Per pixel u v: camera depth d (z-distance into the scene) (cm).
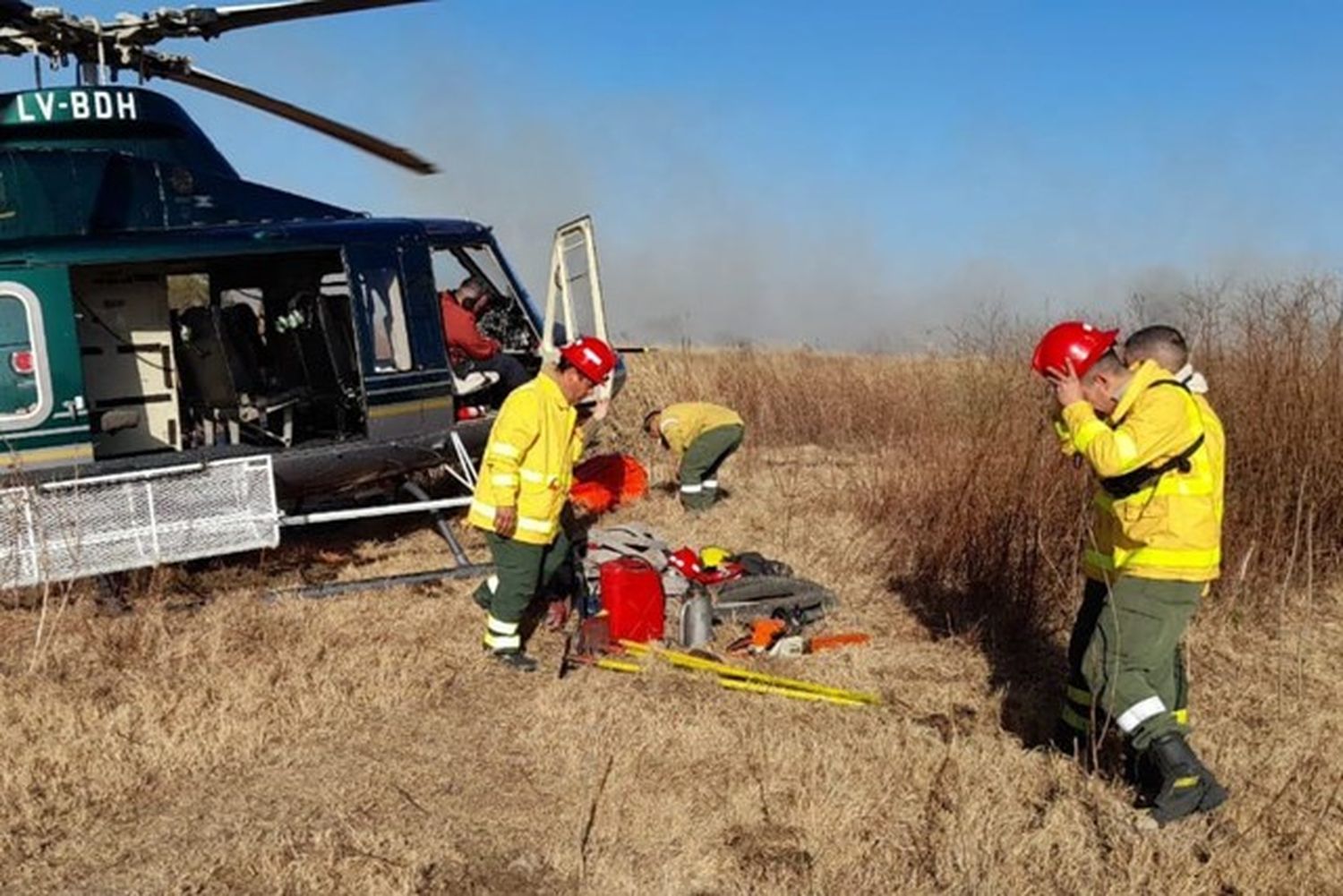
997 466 673
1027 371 755
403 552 771
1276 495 658
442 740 461
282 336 750
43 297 625
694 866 363
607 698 494
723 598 615
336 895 347
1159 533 377
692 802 404
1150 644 380
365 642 570
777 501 900
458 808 404
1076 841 372
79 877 358
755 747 441
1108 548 409
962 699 513
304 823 392
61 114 675
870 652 571
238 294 789
